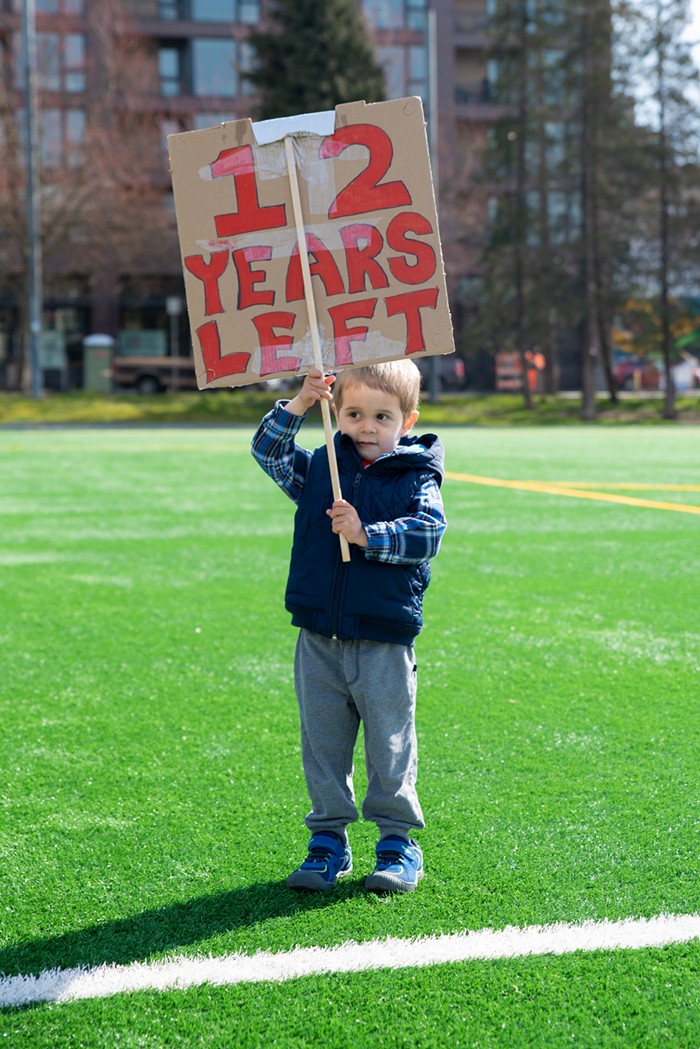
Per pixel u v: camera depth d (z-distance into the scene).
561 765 3.32
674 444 20.16
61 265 39.97
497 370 46.28
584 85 33.22
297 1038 1.95
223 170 2.63
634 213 34.25
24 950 2.27
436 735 3.60
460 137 45.41
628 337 44.69
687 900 2.45
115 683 4.26
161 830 2.87
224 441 20.56
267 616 5.45
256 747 3.51
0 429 26.34
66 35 35.94
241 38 40.72
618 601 5.81
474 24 45.41
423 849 2.73
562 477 13.07
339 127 2.60
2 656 4.66
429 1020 2.00
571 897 2.46
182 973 2.16
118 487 11.77
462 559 7.16
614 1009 2.03
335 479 2.53
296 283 2.63
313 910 2.43
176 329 44.06
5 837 2.83
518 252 34.75
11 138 33.50
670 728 3.66
